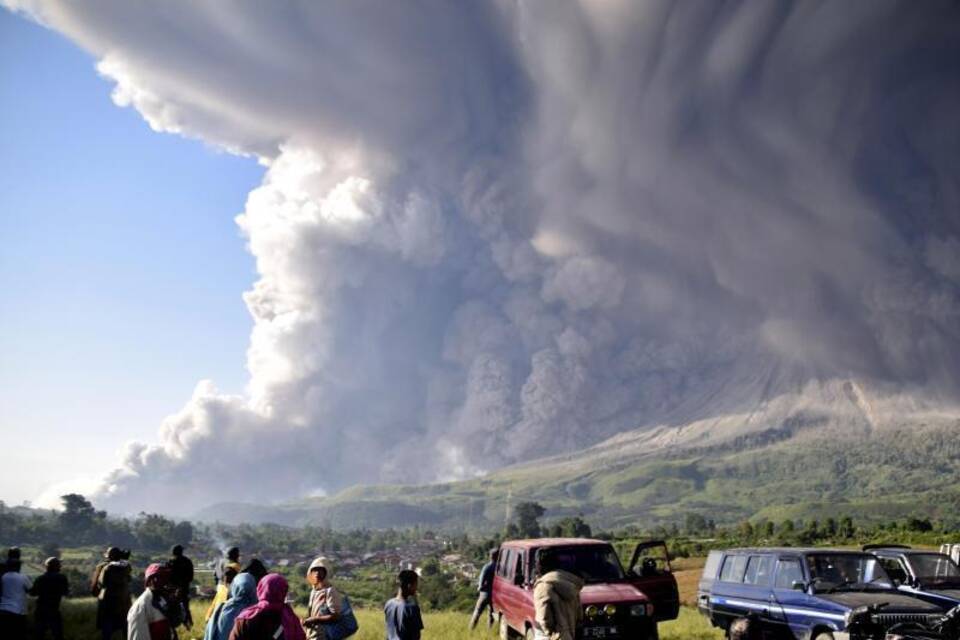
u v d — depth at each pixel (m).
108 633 16.95
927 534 84.25
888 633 13.40
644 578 19.02
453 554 163.12
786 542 114.00
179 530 176.12
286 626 9.34
